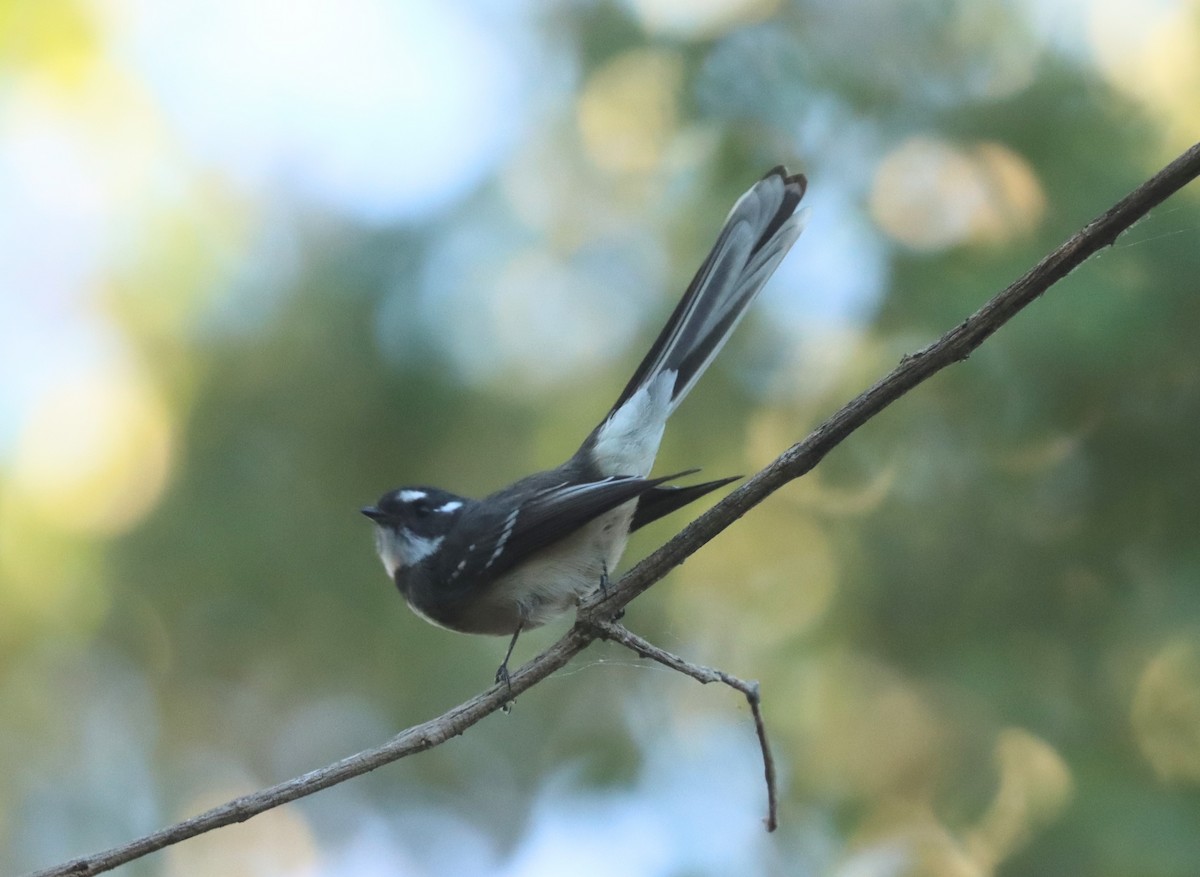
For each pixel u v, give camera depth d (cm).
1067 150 1108
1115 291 1013
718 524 608
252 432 1351
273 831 1470
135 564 1347
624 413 788
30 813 1419
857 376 1185
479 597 801
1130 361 1012
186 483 1352
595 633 613
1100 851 947
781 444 1230
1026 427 1070
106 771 1455
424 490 853
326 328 1349
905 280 1127
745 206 757
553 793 1333
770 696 1195
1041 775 1038
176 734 1443
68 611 1370
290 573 1330
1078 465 1085
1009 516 1111
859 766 1133
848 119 1188
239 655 1377
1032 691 1054
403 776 1434
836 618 1170
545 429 1325
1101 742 1014
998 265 1074
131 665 1405
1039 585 1088
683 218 1284
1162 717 1016
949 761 1084
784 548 1253
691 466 1257
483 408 1327
